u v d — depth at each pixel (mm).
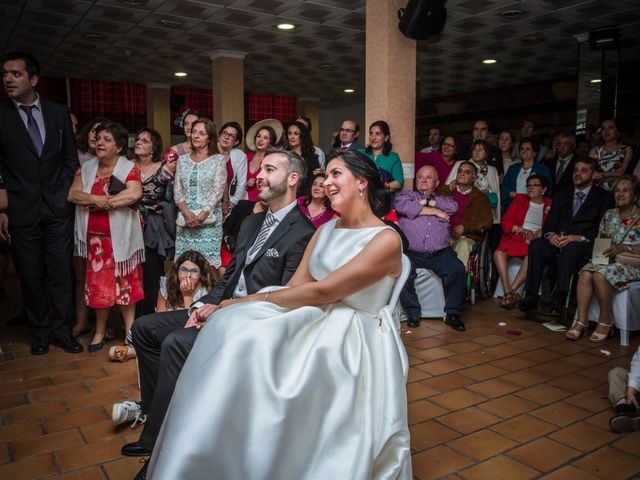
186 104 12258
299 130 4629
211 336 1636
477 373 3287
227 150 4430
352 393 1628
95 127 3596
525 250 4855
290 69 10148
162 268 4039
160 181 3881
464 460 2260
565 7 6145
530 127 6414
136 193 3496
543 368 3375
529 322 4473
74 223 3730
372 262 1729
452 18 6590
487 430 2535
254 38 7777
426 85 11812
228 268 2443
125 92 11516
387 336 1773
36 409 2756
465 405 2816
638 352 2574
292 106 13641
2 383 3102
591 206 4359
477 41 7770
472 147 5316
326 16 6676
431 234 4340
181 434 1473
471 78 10922
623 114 8859
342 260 1799
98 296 3529
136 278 3627
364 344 1717
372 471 1596
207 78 10992
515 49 8273
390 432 1629
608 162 5301
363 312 1818
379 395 1694
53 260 3631
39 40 7824
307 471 1579
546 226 4570
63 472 2160
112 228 3484
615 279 3820
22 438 2445
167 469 1443
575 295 4465
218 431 1483
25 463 2227
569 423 2613
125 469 2184
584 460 2270
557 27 6984
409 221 4426
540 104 11312
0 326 4273
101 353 3635
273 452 1501
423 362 3488
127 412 2510
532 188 4941
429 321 4520
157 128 11711
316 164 4656
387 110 4879
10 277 6074
